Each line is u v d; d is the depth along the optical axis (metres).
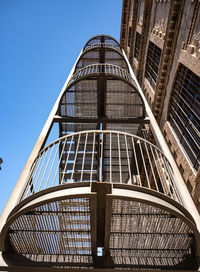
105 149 10.35
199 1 8.51
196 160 7.59
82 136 9.77
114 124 10.02
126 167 10.10
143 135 12.09
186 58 9.20
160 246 4.88
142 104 9.36
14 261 4.45
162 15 13.34
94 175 9.55
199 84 8.61
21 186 5.11
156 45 13.97
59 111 9.33
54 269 4.39
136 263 4.58
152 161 11.53
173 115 10.75
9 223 3.89
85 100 9.76
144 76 17.12
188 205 4.96
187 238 4.48
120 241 4.95
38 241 4.75
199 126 8.18
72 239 4.95
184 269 4.26
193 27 9.05
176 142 9.52
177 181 5.57
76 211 4.42
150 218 4.57
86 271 4.46
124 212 4.69
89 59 14.98
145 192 4.03
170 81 11.05
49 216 4.58
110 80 9.84
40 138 6.93
